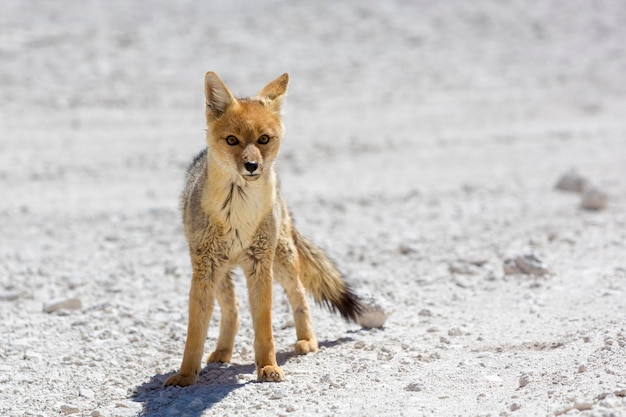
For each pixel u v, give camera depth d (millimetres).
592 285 20344
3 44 61156
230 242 14992
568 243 26641
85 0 73625
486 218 31734
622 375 12820
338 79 61969
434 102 58406
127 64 60062
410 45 72188
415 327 18203
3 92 52562
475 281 22188
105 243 28328
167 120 49812
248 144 14773
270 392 14125
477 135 50625
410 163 44250
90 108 51250
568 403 12055
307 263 17500
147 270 24406
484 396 13062
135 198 35938
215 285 15242
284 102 16078
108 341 17812
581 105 59344
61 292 22031
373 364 15375
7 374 15773
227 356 16547
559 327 16750
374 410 12797
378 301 18344
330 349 16688
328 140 48188
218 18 73188
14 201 35000
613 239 26734
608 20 84188
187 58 62438
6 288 22344
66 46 62375
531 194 37000
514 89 63031
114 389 15008
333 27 74312
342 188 38438
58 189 37312
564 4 87875
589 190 33469
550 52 74000
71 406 13922
